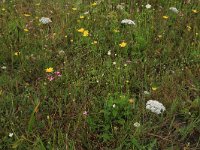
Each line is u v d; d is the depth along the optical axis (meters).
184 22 1.08
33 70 0.90
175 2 1.18
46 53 0.95
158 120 0.77
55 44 0.99
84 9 1.16
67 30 1.04
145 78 0.86
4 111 0.77
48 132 0.71
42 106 0.78
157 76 0.87
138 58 0.95
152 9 1.16
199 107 0.79
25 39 0.99
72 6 1.18
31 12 1.16
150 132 0.74
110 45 1.00
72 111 0.77
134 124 0.71
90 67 0.90
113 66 0.91
